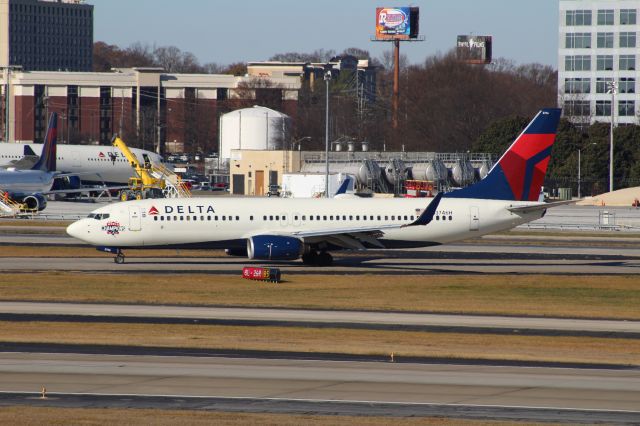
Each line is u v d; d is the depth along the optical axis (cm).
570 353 16850
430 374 14950
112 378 14362
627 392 13875
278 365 15462
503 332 18900
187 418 12156
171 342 17288
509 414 12581
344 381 14375
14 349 16462
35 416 12125
